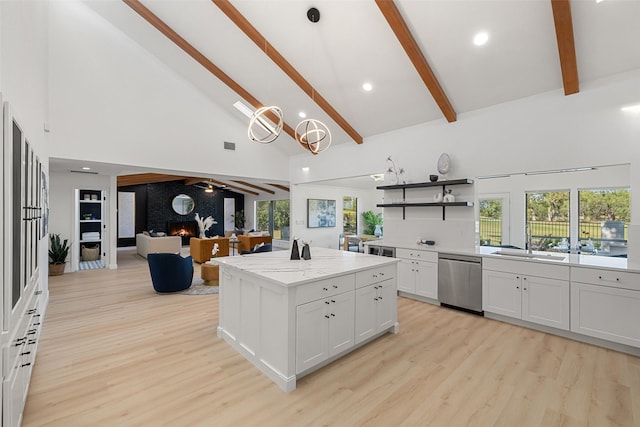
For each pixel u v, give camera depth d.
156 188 11.56
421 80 4.26
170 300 4.68
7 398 1.53
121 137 5.43
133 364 2.73
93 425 1.95
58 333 3.40
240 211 13.65
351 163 6.34
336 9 3.63
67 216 6.67
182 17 4.45
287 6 3.76
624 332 2.95
